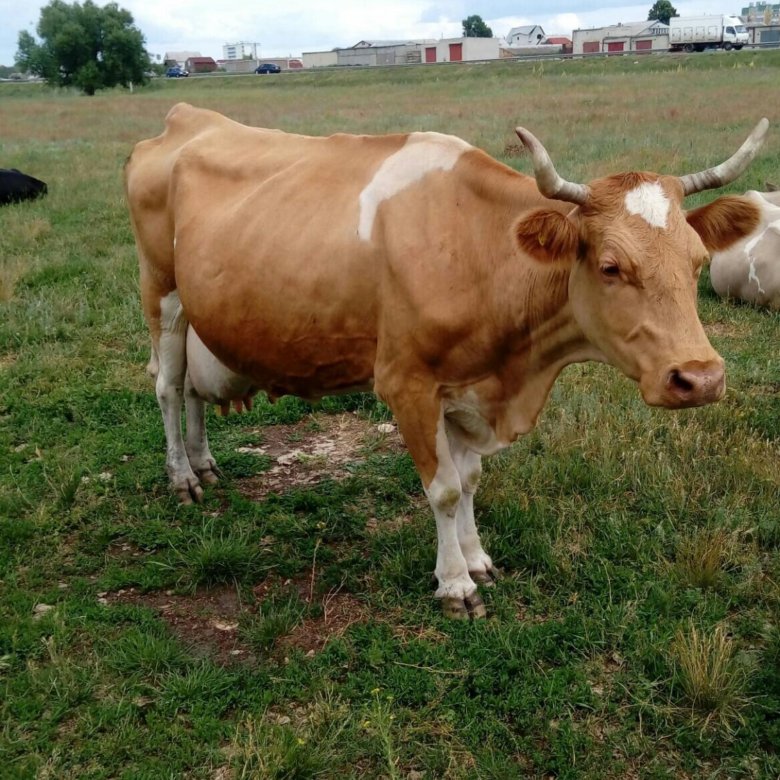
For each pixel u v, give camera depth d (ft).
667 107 77.46
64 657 12.59
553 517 15.71
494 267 12.17
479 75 173.58
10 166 58.70
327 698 11.86
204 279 14.65
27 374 22.53
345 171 13.76
